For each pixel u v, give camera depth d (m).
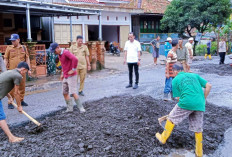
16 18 17.75
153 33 28.77
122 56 21.61
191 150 4.34
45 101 7.34
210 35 31.16
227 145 4.57
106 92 8.31
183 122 5.52
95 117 5.42
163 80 10.54
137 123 5.07
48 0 18.69
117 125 4.90
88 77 11.45
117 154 3.93
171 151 4.28
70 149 4.02
